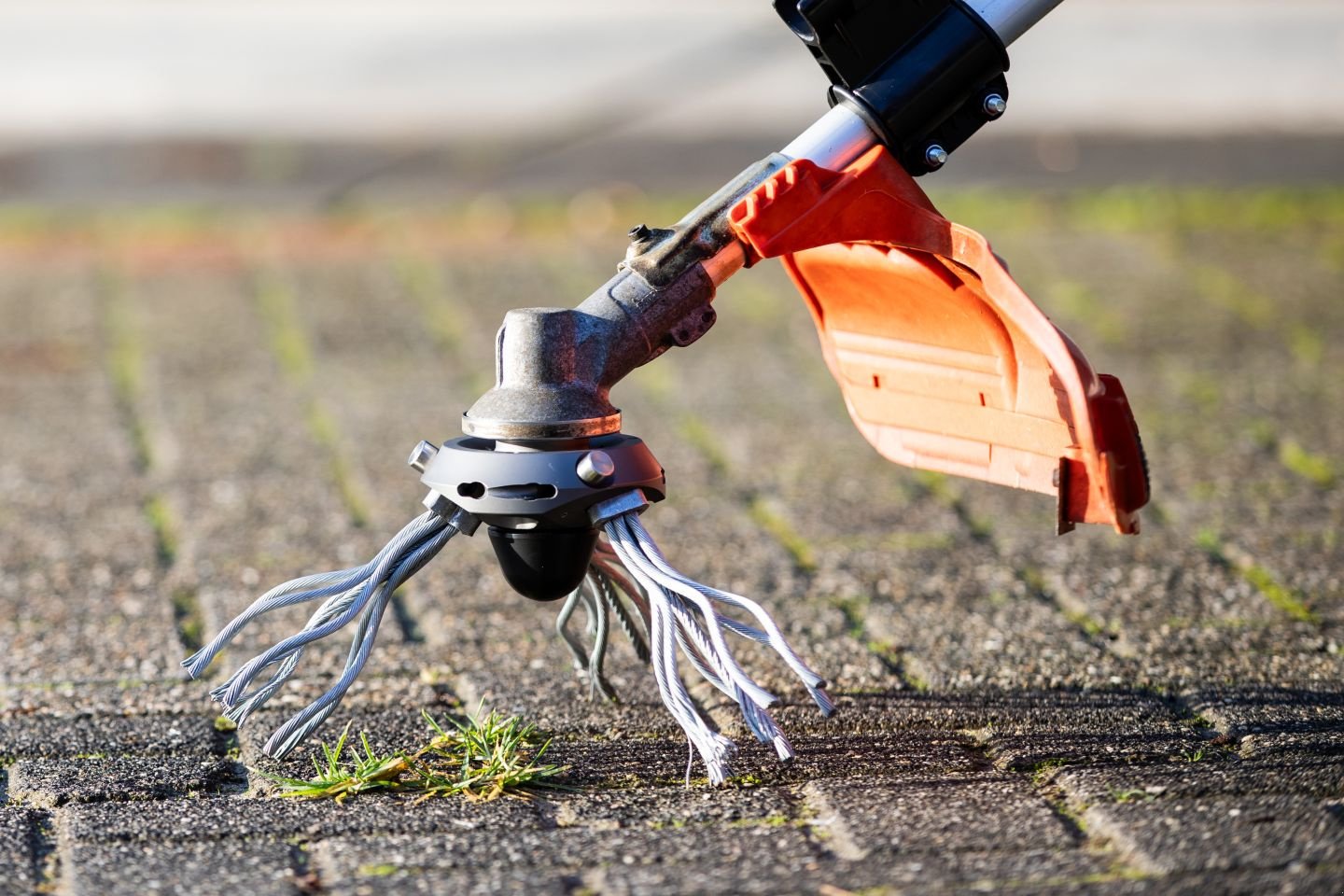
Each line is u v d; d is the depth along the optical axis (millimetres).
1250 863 6008
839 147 6961
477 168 25188
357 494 11898
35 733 7680
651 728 7695
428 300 17859
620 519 6598
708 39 36500
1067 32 38375
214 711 8000
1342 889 5797
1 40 35812
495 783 6941
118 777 7098
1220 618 9281
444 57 34812
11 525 11195
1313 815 6418
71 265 19328
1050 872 6008
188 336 16328
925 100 6949
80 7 39469
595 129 28156
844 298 7777
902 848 6238
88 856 6250
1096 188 23797
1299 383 14711
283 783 7020
